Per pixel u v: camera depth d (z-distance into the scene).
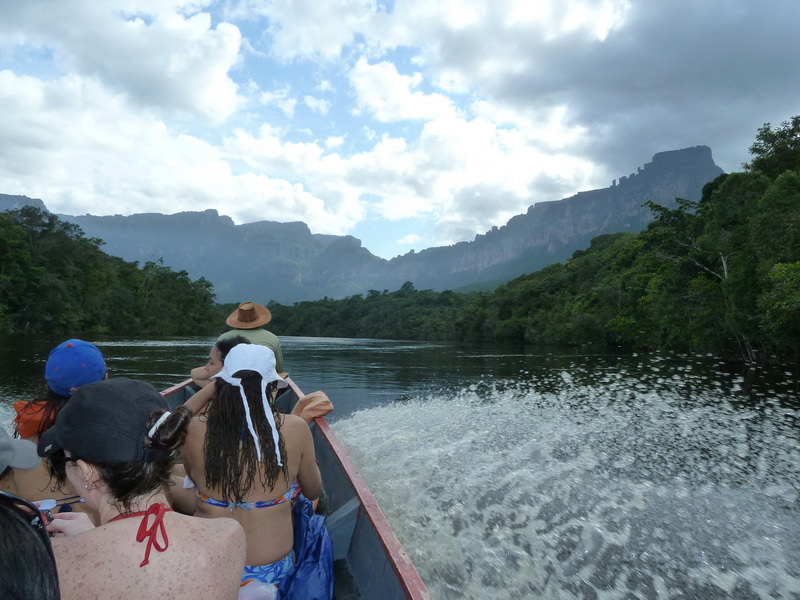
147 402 1.25
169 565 1.12
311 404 3.67
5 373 15.05
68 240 63.53
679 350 31.94
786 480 5.61
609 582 3.44
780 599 3.26
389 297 147.50
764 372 18.05
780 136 31.70
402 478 5.67
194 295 99.81
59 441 1.20
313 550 2.24
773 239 21.39
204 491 1.96
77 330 64.56
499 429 8.22
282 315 160.88
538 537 4.13
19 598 0.84
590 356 29.36
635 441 7.46
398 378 16.30
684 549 3.91
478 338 81.25
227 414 1.89
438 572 3.53
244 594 1.72
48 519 1.54
